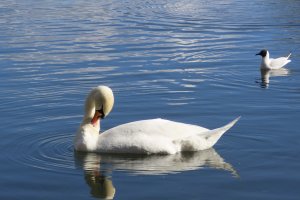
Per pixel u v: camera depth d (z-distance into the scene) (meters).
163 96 18.17
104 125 15.30
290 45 27.27
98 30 30.66
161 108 16.89
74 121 15.67
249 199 10.99
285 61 23.27
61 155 13.23
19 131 14.80
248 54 25.12
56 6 39.09
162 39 28.25
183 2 41.06
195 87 19.39
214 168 12.41
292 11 36.84
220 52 25.41
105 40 27.91
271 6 38.94
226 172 12.20
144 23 32.81
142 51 25.39
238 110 16.73
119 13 36.31
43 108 16.88
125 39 28.19
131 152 13.19
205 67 22.47
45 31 30.27
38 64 22.83
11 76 20.86
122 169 12.38
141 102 17.50
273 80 20.88
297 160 12.84
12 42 27.34
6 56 24.33
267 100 17.94
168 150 13.06
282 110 16.72
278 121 15.56
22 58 23.94
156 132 13.27
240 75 21.42
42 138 14.30
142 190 11.37
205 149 13.45
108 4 40.06
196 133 13.35
